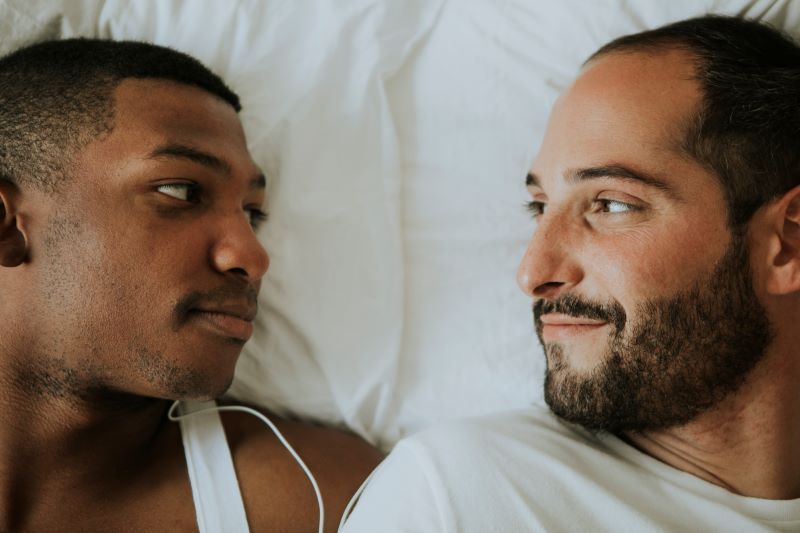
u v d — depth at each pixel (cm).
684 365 89
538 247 94
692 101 90
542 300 98
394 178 117
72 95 93
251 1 116
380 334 115
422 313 117
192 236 93
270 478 104
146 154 91
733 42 93
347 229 115
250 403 116
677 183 89
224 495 102
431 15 118
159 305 91
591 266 92
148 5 116
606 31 113
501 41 116
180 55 103
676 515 89
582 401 92
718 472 94
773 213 90
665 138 89
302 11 117
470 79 117
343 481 105
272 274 114
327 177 116
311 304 115
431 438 94
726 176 89
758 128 90
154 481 103
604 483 91
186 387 94
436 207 118
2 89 95
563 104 98
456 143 118
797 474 94
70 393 95
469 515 85
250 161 104
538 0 115
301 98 116
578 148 93
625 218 90
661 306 89
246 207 107
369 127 117
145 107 93
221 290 95
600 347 91
